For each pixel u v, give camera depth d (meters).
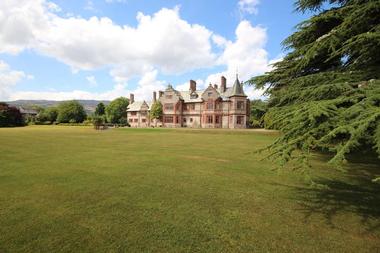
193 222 5.20
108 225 5.02
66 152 14.68
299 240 4.49
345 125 3.97
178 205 6.15
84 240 4.41
